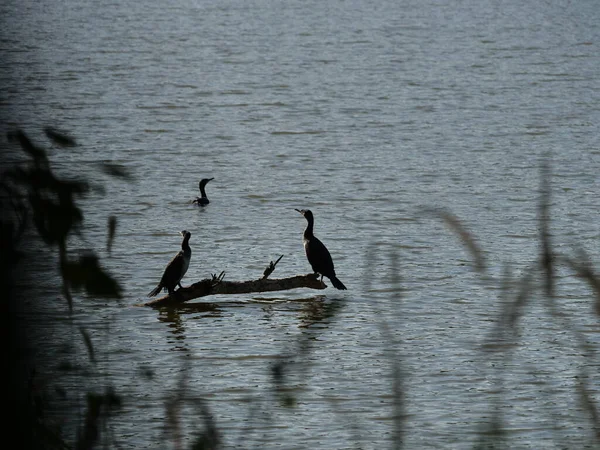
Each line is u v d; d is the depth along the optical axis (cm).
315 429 1404
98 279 395
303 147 4225
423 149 4162
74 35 9075
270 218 2948
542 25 10162
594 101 5553
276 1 13175
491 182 3462
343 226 2823
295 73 6862
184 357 1700
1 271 374
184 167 3759
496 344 1750
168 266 2011
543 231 500
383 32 9644
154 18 10981
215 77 6625
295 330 1888
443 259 2422
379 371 1645
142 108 5275
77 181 394
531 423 1412
